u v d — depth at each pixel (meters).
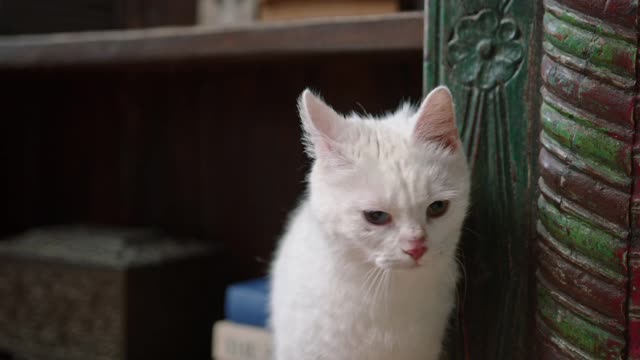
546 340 0.81
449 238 0.83
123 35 1.15
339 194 0.82
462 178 0.83
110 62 1.19
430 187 0.80
